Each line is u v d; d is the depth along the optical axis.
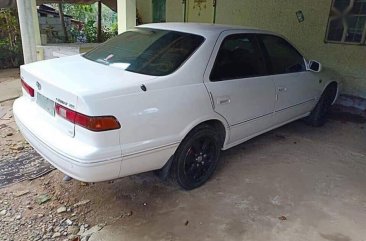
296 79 3.89
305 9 6.10
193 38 2.88
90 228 2.41
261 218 2.61
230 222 2.55
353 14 5.52
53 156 2.26
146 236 2.36
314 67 4.14
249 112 3.25
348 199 2.94
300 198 2.92
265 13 6.74
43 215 2.52
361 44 5.55
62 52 6.81
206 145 2.96
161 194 2.87
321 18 5.93
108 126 2.10
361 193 3.05
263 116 3.49
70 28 12.92
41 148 2.40
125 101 2.20
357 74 5.73
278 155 3.78
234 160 3.60
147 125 2.32
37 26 7.04
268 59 3.51
